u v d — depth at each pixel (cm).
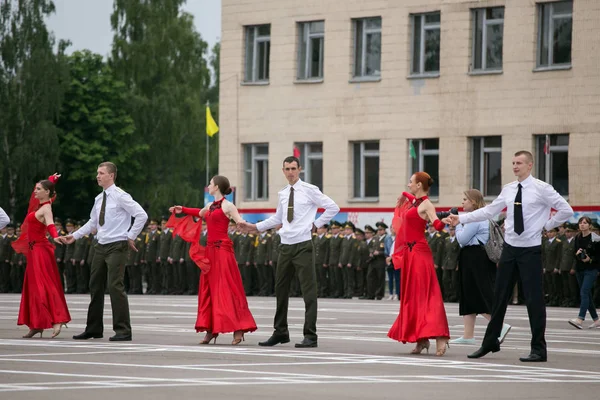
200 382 1391
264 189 5597
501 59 4941
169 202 8988
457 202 5019
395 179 5172
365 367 1627
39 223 2152
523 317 3102
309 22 5444
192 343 2039
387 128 5197
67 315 2172
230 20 5622
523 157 1772
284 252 1991
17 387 1316
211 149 9181
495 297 1802
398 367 1634
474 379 1488
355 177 5344
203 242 4706
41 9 7881
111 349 1869
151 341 2070
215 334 2030
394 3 5166
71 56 8344
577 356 1895
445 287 4141
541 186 1759
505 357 1848
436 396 1293
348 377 1481
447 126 5041
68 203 8312
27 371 1501
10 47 7800
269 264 4591
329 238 4541
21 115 7750
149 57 8744
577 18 4716
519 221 1764
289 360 1711
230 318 2002
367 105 5250
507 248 1788
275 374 1502
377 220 5191
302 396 1269
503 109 4897
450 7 5022
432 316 1830
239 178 5609
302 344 1980
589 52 4691
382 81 5209
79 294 4816
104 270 2086
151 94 8894
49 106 7769
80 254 4922
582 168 4703
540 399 1288
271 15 5506
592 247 2689
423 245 1852
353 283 4462
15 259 5153
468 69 5000
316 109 5391
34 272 2147
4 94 7762
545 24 4844
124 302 2069
